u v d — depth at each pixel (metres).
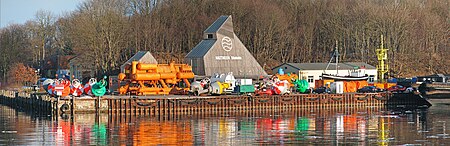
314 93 128.62
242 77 142.62
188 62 140.75
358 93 129.25
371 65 177.75
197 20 196.62
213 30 142.25
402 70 187.88
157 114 109.81
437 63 195.38
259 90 122.62
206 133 84.62
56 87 111.00
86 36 168.88
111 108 108.94
